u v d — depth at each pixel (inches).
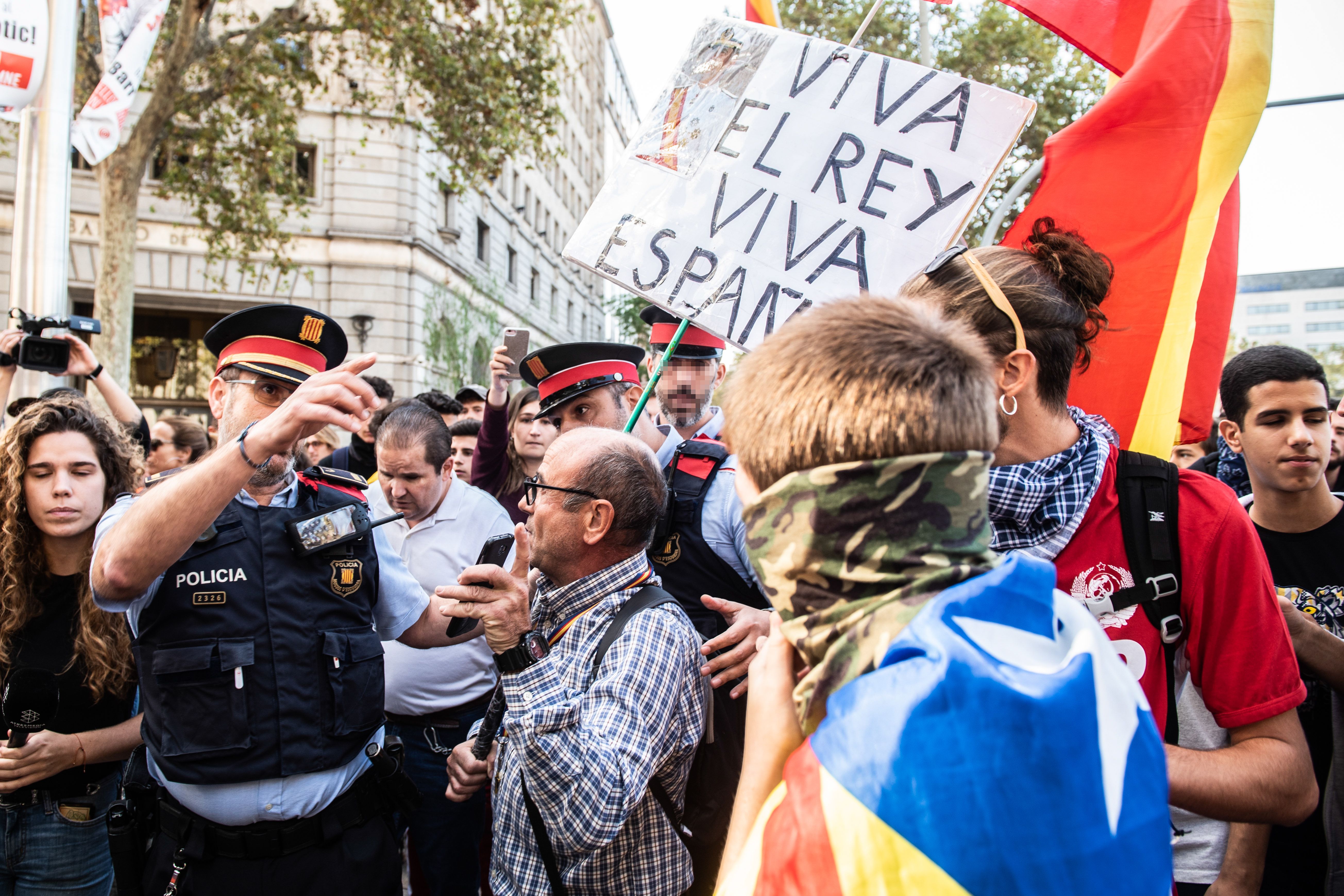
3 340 149.3
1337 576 82.8
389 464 117.2
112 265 458.9
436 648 102.5
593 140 1620.3
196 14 456.1
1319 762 78.7
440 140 520.7
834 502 29.1
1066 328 50.6
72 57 228.4
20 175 223.3
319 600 77.9
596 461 69.4
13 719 82.3
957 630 27.1
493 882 70.7
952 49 415.5
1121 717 27.8
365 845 79.0
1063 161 79.1
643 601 69.1
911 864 24.2
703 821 75.8
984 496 29.9
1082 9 87.8
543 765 57.9
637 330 852.0
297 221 724.0
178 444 199.0
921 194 73.8
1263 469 84.1
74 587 89.2
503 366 158.9
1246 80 74.2
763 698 35.7
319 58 695.7
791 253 76.4
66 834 88.1
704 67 81.3
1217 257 89.4
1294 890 79.8
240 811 73.1
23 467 85.9
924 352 30.1
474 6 500.7
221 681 72.1
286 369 78.4
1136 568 50.2
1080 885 24.2
